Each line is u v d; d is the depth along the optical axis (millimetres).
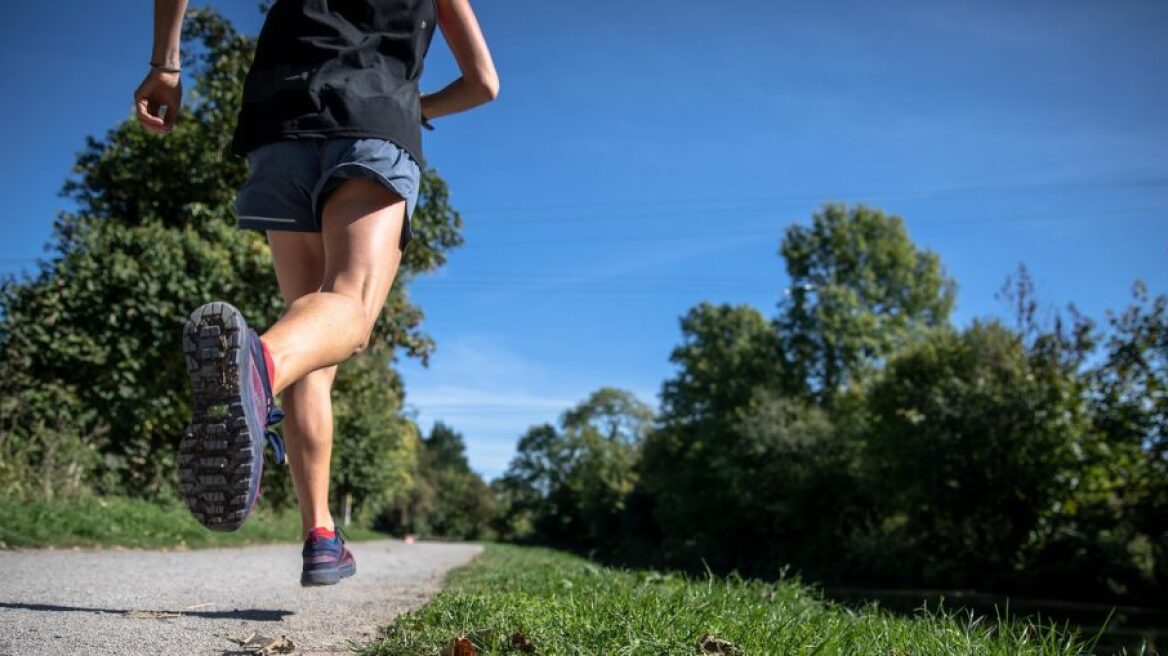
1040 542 20047
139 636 2545
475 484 83562
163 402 12531
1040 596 18375
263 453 1780
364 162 2240
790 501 31969
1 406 10156
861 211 43281
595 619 2783
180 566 6195
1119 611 14914
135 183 15109
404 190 2297
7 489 9102
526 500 76125
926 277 43000
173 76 2613
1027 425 20516
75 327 11859
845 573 26469
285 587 4750
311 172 2334
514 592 3969
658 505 45594
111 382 12086
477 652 2189
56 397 11109
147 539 9141
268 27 2434
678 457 46500
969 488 21594
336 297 2033
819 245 43500
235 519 1769
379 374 18531
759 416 36031
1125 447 18500
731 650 2492
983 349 23375
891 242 42625
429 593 4785
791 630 2869
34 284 11742
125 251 12625
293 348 1844
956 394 22219
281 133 2301
